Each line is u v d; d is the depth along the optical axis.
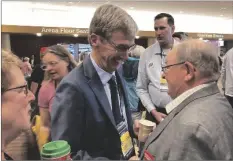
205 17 3.46
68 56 1.19
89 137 0.88
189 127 0.78
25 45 2.38
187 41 0.99
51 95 0.97
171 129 0.85
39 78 1.10
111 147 0.91
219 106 0.85
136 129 1.16
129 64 1.80
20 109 0.71
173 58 0.96
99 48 0.88
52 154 0.73
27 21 2.95
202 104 0.85
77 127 0.84
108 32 0.84
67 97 0.85
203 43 0.96
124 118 1.09
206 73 0.92
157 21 1.90
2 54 0.70
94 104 0.86
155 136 0.92
